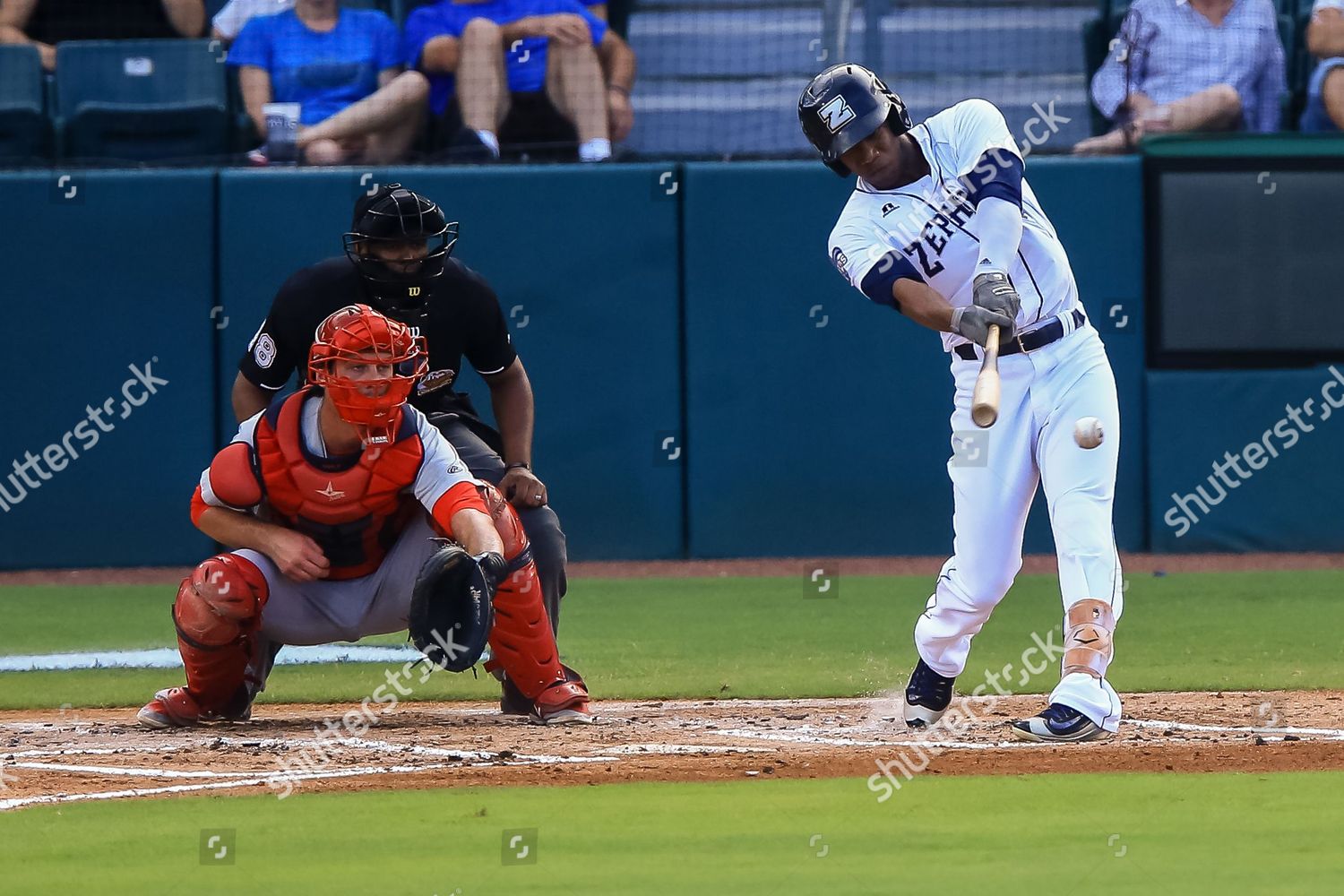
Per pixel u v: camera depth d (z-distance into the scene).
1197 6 39.75
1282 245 37.78
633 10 42.62
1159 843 12.52
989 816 13.51
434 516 17.69
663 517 37.84
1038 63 41.97
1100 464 16.95
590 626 29.05
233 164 38.41
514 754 16.81
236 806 14.26
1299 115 40.75
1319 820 13.26
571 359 37.56
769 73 42.47
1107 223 37.69
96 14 40.84
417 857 12.29
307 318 19.91
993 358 16.06
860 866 11.90
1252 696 21.00
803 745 17.27
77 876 11.82
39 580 36.44
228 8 40.41
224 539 18.17
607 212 37.44
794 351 37.69
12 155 39.72
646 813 13.77
